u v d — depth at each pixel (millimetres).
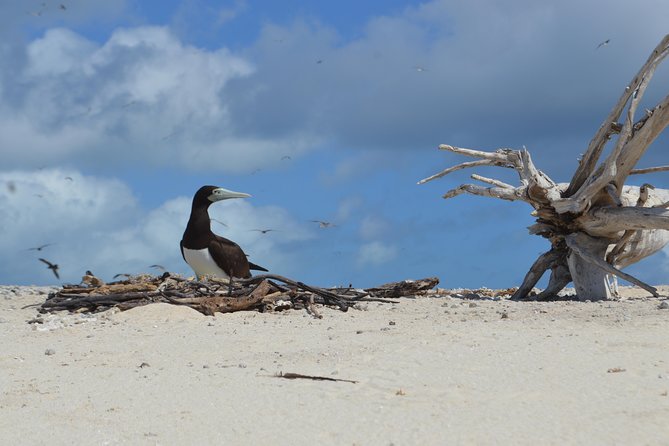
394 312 13758
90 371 8625
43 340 10922
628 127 14883
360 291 17250
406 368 8117
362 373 7977
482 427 6137
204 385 7711
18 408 7078
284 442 5914
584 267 16078
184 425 6383
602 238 16203
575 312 12398
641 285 15414
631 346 8938
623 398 6828
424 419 6375
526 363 8203
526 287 17203
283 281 14758
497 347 9039
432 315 12875
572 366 8023
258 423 6383
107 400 7238
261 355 9242
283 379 7871
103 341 10641
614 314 11773
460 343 9336
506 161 17500
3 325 12828
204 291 14695
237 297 14289
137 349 9961
